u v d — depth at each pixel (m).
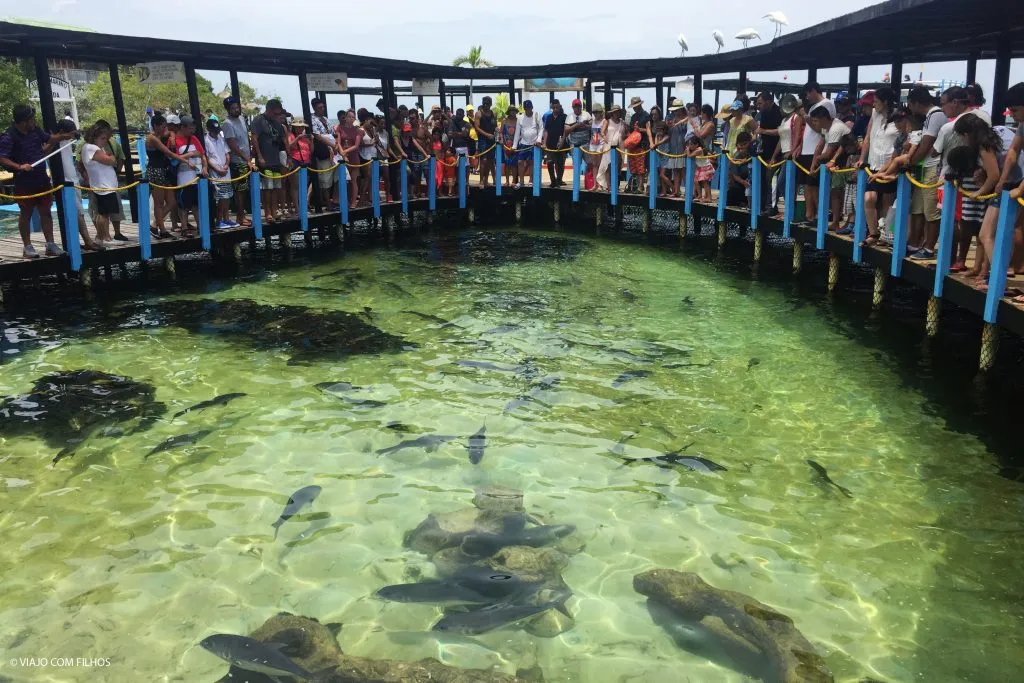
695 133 15.94
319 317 10.77
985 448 6.66
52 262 10.74
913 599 4.69
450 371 8.64
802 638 4.29
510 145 19.45
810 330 9.98
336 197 17.31
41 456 6.58
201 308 11.20
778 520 5.59
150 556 5.12
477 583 4.77
